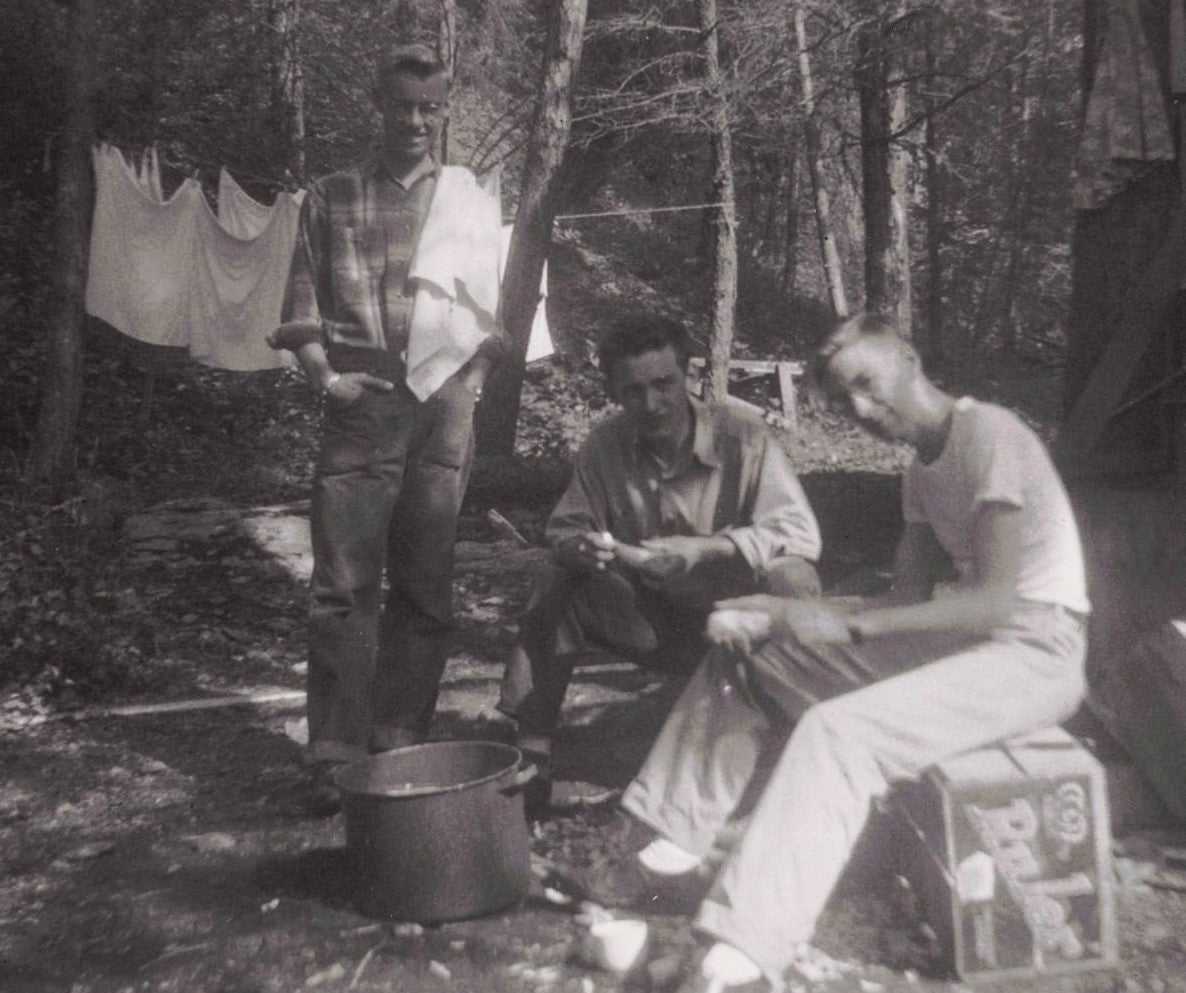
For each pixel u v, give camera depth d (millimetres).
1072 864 2934
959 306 22484
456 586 7754
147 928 3367
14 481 9250
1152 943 3068
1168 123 4805
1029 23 16906
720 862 3494
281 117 17438
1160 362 4871
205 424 13195
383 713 4336
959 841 2895
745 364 17781
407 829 3260
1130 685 3715
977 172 21000
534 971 3049
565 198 19969
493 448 12031
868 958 3041
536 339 14156
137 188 11727
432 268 4176
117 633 6141
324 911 3438
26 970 3146
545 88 12055
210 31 16906
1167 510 4727
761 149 20703
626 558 3607
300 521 8969
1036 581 2967
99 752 4918
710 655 3223
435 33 18359
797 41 15898
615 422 3793
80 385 9039
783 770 2824
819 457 15242
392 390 4160
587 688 5465
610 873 3389
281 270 12180
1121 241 4980
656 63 15648
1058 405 19141
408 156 4246
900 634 3139
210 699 5594
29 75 14891
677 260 23422
